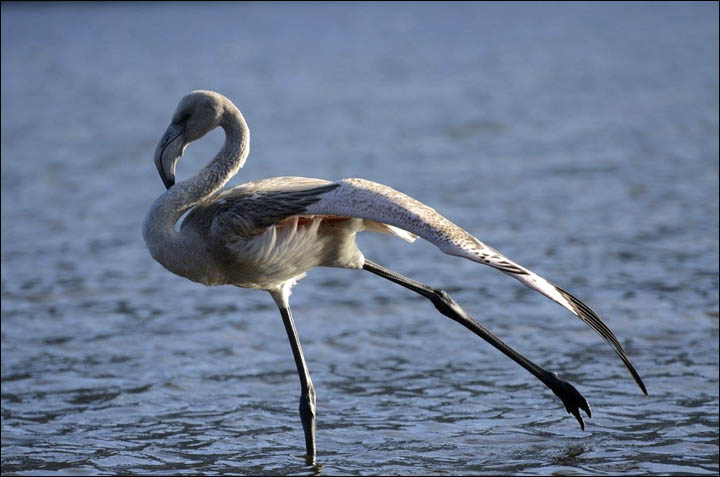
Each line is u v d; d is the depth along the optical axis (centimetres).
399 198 694
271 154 2662
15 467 858
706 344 1153
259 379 1105
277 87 4425
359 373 1116
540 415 955
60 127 3378
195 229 757
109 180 2430
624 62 4797
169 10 13375
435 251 1700
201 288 1526
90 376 1134
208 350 1219
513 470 805
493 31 7250
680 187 2080
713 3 8600
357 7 11800
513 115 3278
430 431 919
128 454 884
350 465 832
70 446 912
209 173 775
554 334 1227
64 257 1717
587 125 3011
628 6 8919
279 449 884
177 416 995
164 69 5462
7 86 4856
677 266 1505
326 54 6047
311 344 1230
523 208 1939
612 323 1250
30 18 11975
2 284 1551
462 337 1238
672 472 793
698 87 3781
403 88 4188
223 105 784
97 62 6059
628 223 1789
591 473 794
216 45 7162
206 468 840
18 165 2662
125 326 1332
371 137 2927
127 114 3675
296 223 743
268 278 779
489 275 1534
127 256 1720
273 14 11369
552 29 7125
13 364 1184
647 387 1023
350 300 1431
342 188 714
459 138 2869
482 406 990
